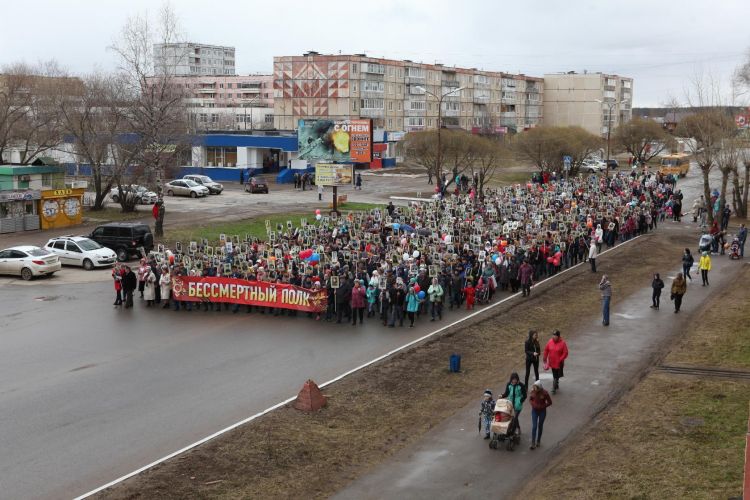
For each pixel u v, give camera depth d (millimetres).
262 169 93438
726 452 16312
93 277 38438
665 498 14453
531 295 33938
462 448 17781
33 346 26000
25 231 49844
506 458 17203
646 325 28609
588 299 33000
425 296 30391
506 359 24781
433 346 26125
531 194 58625
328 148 59250
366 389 21750
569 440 18109
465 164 82000
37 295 34188
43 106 77188
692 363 23453
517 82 151250
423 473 16469
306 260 34156
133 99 61094
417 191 77375
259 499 15219
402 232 42250
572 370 23375
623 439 17656
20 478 15930
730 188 82250
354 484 15953
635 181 67688
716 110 58781
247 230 51938
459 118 136375
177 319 29922
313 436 18375
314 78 113625
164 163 57875
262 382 22281
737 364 23031
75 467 16469
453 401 20969
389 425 19203
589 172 99188
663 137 104812
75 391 21438
